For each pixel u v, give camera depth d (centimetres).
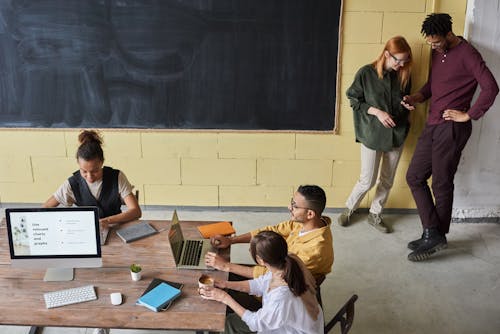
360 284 374
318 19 421
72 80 438
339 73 433
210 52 430
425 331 327
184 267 268
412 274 386
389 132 415
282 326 230
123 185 315
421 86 436
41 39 427
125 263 271
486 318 339
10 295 246
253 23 423
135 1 418
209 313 235
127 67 435
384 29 423
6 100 443
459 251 418
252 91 439
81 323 229
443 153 388
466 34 416
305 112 445
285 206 473
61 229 254
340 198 470
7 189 469
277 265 227
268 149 455
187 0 418
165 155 458
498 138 438
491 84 360
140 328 227
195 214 470
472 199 457
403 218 468
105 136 453
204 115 446
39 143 455
